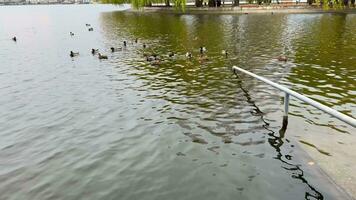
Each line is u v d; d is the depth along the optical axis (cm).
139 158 1115
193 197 884
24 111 1672
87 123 1455
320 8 7669
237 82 2020
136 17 8219
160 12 9144
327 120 1351
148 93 1866
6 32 6019
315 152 1080
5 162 1143
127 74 2372
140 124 1405
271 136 1223
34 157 1170
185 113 1509
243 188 910
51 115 1588
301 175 953
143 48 3600
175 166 1048
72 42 4331
